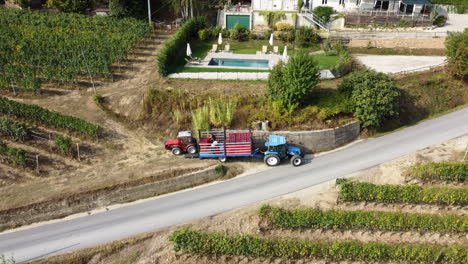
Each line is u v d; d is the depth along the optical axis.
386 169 26.67
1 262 20.52
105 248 21.33
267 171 27.52
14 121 31.61
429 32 47.62
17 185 25.56
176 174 26.44
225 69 39.50
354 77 31.84
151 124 32.00
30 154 28.31
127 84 37.19
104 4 58.47
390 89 30.38
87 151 29.08
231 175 27.17
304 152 29.66
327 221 22.17
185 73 37.62
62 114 32.97
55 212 24.11
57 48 41.38
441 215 22.92
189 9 53.47
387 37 46.88
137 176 26.19
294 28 51.31
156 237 22.05
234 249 20.91
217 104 30.64
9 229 23.23
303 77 29.42
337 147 30.20
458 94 35.75
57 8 55.25
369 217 22.25
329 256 21.36
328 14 50.81
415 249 21.17
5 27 47.31
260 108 31.52
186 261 20.95
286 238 21.91
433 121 33.12
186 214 23.67
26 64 39.41
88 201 24.56
